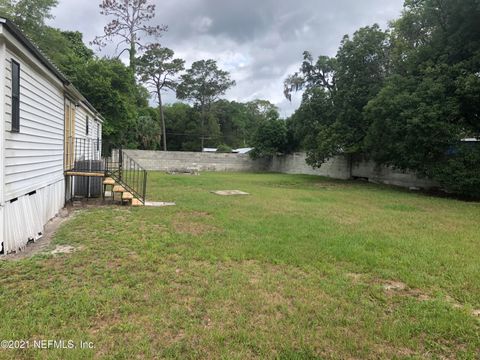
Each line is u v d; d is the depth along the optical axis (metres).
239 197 12.20
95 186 10.99
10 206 5.18
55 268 4.44
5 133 4.96
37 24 19.47
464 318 3.36
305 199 12.31
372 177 20.92
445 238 6.62
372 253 5.46
